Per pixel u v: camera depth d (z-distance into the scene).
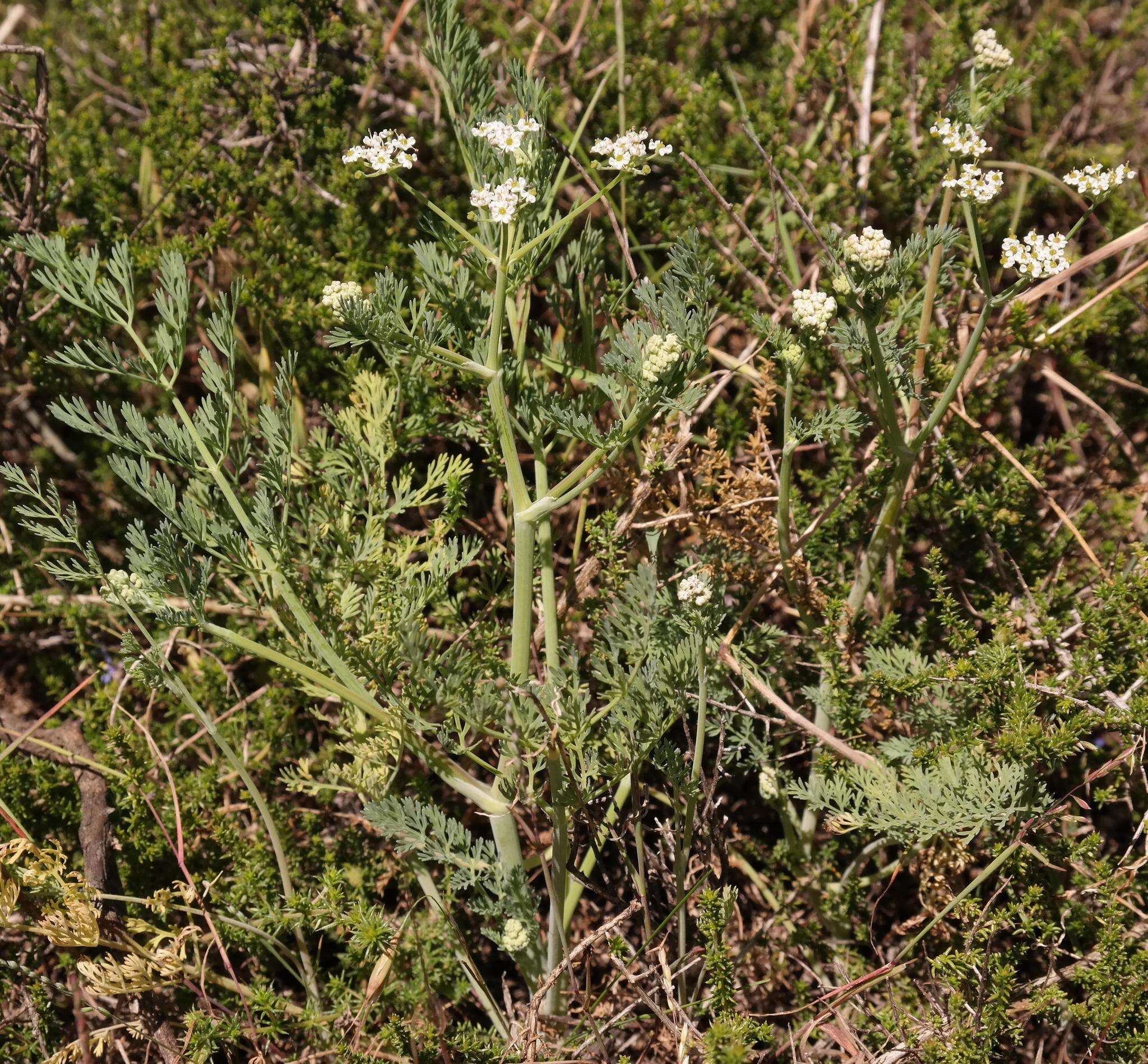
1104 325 0.54
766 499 0.48
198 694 0.52
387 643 0.45
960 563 0.52
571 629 0.51
